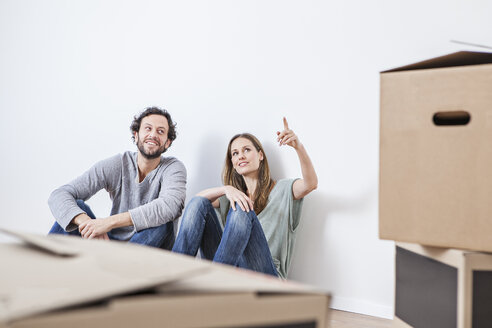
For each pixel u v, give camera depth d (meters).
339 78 2.04
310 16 2.12
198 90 2.45
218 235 2.03
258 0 2.28
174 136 2.27
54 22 2.94
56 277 0.55
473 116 1.05
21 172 3.01
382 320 1.84
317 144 2.08
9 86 3.08
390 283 1.88
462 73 1.06
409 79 1.12
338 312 1.95
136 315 0.51
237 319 0.56
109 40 2.74
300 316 0.59
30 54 3.01
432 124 1.09
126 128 2.67
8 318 0.44
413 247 1.21
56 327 0.47
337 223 2.01
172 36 2.54
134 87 2.65
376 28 1.96
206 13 2.44
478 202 1.04
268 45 2.24
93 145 2.78
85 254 0.66
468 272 1.02
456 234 1.06
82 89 2.82
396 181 1.13
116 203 2.24
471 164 1.05
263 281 0.62
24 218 2.99
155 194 2.19
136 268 0.58
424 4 1.85
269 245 2.02
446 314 1.07
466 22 1.77
